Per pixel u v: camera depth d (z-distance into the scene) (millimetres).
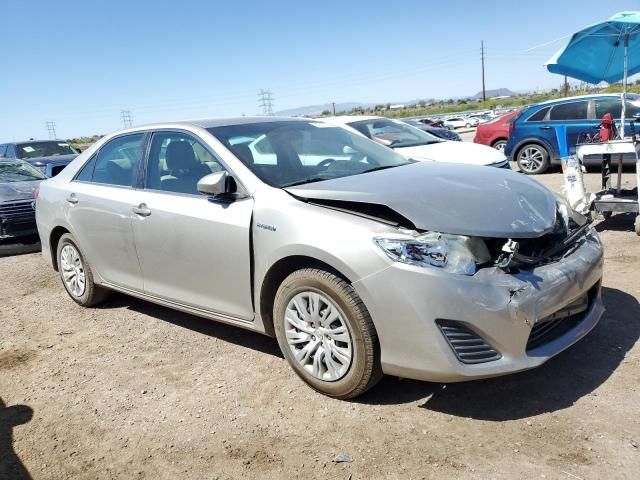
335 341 3256
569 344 3176
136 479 2832
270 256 3416
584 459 2648
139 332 4703
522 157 12703
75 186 5086
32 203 8172
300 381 3619
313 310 3312
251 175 3727
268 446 2984
